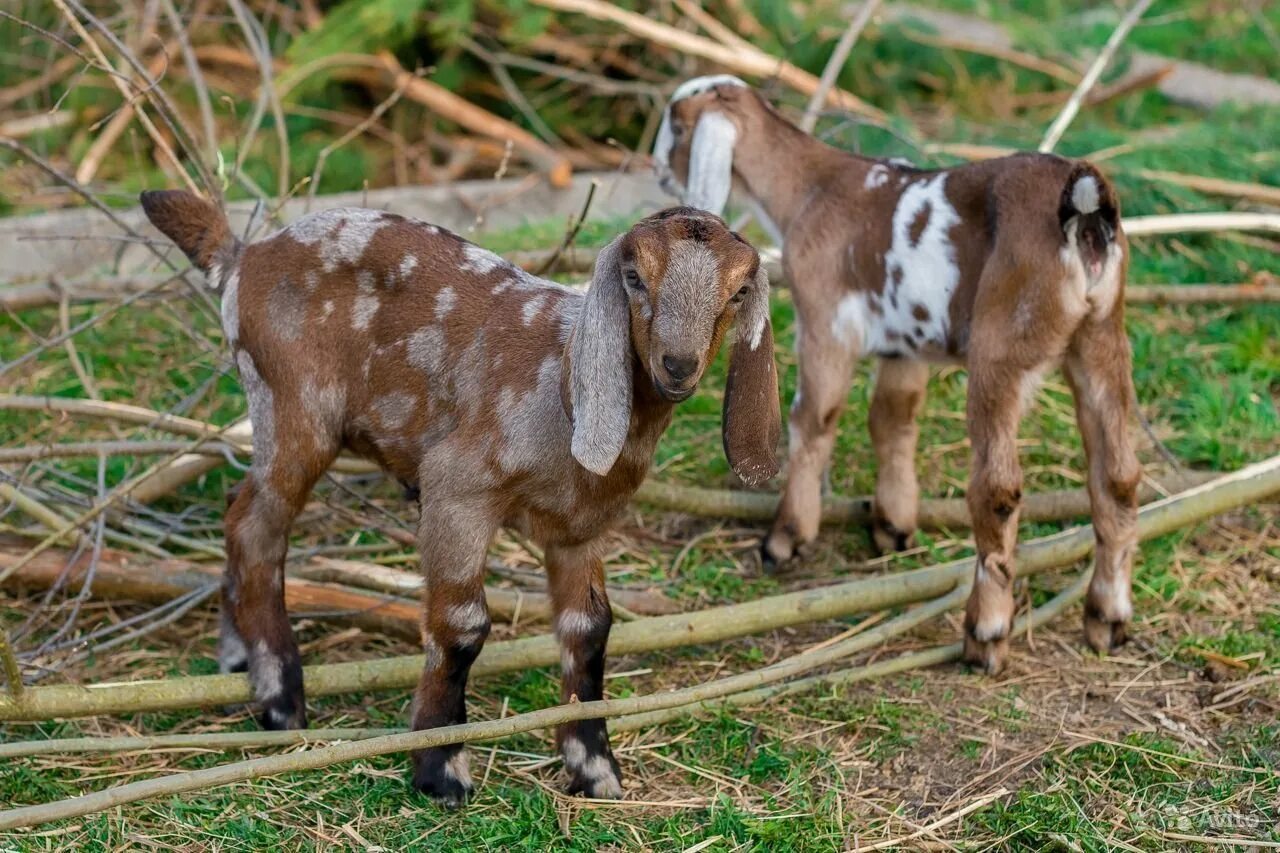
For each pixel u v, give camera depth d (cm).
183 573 532
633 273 363
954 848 418
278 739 434
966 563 536
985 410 492
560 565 440
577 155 1027
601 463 369
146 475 502
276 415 445
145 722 470
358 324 441
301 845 412
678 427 664
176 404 645
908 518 585
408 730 450
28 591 539
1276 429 648
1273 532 589
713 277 358
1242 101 1018
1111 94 1007
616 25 1019
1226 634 523
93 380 661
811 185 568
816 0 1081
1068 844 412
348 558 572
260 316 445
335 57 945
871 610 526
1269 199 801
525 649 484
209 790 432
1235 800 436
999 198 494
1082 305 478
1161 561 565
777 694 483
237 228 824
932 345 529
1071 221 469
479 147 997
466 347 425
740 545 596
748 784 448
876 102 1071
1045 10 1263
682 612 543
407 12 930
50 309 745
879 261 534
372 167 969
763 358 384
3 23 1002
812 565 584
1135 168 813
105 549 543
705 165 577
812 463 566
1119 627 514
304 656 512
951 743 469
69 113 966
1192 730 473
